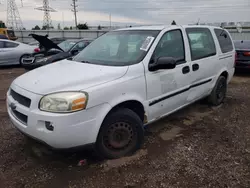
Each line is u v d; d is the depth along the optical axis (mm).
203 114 4867
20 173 2922
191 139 3787
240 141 3723
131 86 3146
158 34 3691
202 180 2783
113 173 2920
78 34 36062
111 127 3064
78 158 3230
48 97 2670
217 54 4898
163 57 3391
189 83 4148
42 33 36750
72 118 2621
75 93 2678
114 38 4031
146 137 3844
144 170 2977
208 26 4898
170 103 3814
